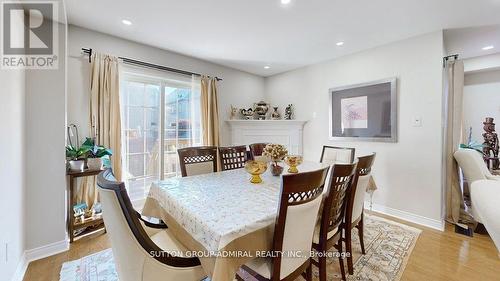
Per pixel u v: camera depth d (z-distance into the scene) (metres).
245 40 3.10
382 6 2.23
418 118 2.92
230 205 1.43
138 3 2.21
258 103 4.71
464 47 3.26
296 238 1.26
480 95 4.08
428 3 2.17
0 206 1.45
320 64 4.06
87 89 2.77
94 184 2.69
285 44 3.23
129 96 3.22
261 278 1.26
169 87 3.64
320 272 1.57
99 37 2.86
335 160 3.11
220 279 1.02
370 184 2.53
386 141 3.20
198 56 3.75
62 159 2.20
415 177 2.96
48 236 2.12
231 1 2.17
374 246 2.32
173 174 3.70
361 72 3.49
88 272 1.88
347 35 2.92
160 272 1.13
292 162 2.23
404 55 3.04
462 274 1.88
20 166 1.85
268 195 1.63
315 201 1.31
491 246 2.32
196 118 3.88
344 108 3.69
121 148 2.96
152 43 3.20
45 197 2.11
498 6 2.21
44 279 1.79
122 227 1.04
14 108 1.72
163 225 1.72
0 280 1.46
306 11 2.34
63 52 2.20
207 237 1.15
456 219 2.88
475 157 2.67
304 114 4.36
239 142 4.39
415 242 2.41
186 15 2.43
